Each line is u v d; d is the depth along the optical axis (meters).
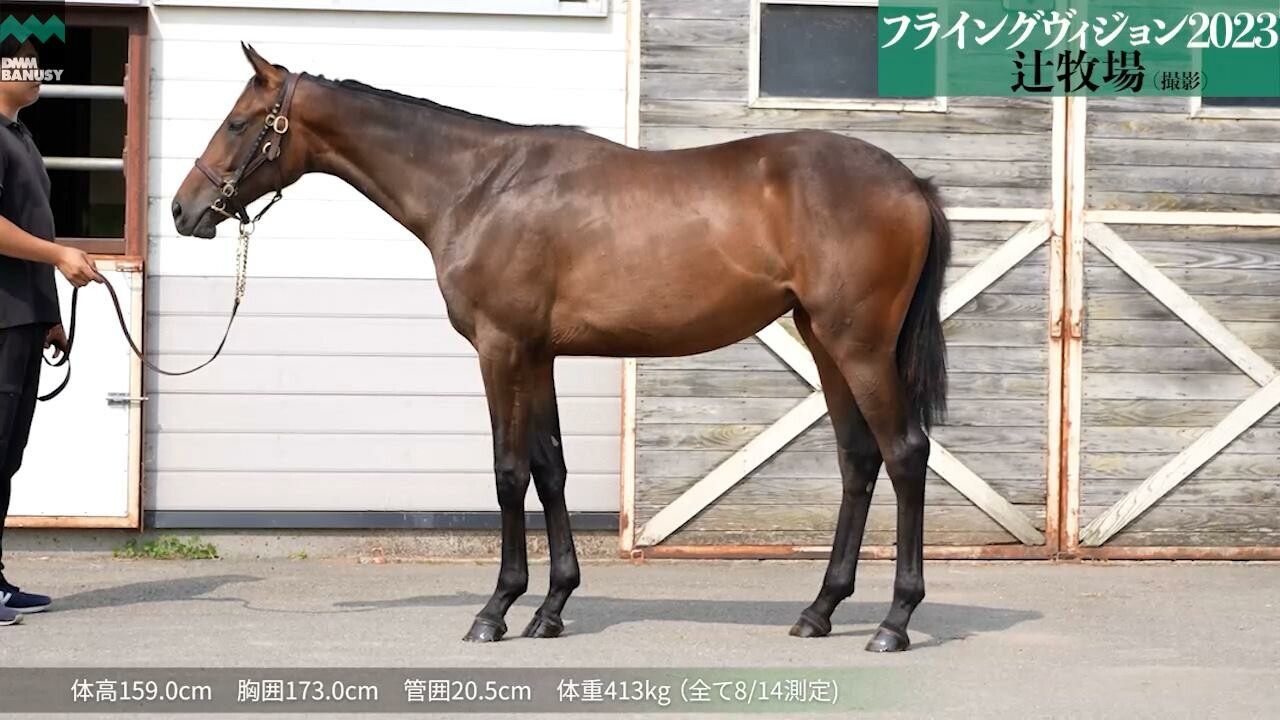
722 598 6.19
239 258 6.47
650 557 7.12
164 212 7.04
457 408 7.14
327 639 5.24
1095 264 7.19
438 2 7.05
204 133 7.06
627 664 4.86
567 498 7.17
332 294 7.09
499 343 5.17
